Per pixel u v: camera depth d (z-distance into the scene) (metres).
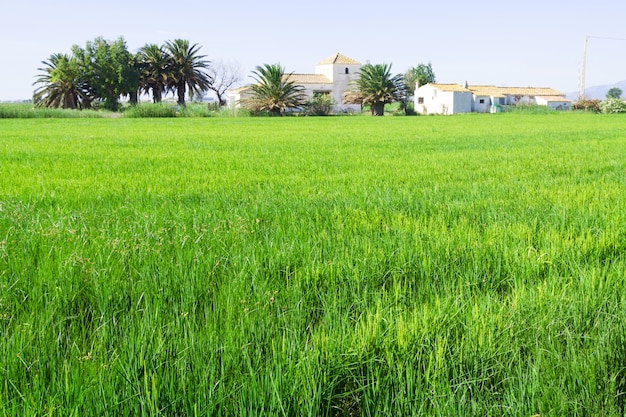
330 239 5.25
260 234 5.66
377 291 4.05
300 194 8.34
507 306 3.62
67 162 13.55
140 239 5.08
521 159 13.79
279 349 2.97
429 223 6.00
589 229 5.52
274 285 4.04
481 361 2.83
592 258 4.74
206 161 13.82
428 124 41.62
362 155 15.53
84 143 20.58
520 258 4.64
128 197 8.06
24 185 9.28
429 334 3.06
